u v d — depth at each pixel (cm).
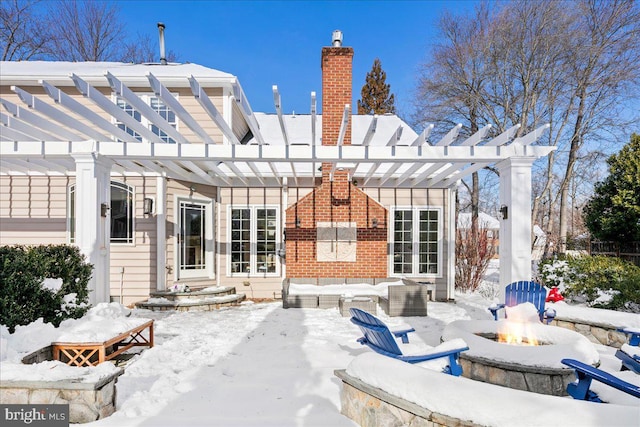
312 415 324
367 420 295
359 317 368
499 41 1589
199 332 626
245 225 1027
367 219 929
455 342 350
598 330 549
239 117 1134
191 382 400
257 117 1294
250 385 392
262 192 1027
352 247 928
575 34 1436
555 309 598
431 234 1019
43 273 438
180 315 778
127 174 887
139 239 895
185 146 590
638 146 994
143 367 453
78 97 959
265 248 1026
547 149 590
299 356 490
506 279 622
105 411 316
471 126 1884
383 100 2936
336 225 926
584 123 1611
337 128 924
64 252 490
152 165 798
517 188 600
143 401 349
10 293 402
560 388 356
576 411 212
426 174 821
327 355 493
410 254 1020
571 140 1641
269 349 527
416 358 333
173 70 1002
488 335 480
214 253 1010
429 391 253
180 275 935
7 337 378
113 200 896
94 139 616
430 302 954
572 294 707
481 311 816
